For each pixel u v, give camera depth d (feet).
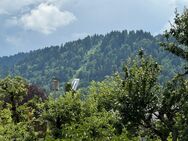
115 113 122.01
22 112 183.52
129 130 123.85
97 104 157.28
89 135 152.25
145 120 119.34
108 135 150.00
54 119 164.55
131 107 117.70
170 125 118.32
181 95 116.78
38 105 170.91
